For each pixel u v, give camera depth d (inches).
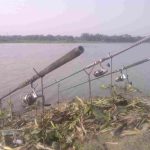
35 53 4008.4
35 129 189.3
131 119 192.2
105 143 170.7
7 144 180.4
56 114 211.8
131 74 976.3
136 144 165.9
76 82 884.0
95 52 2871.6
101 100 228.1
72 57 128.6
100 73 231.5
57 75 1210.6
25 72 1513.3
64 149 171.8
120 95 242.1
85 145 170.2
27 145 177.2
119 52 202.5
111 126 188.4
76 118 199.5
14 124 223.1
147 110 209.6
